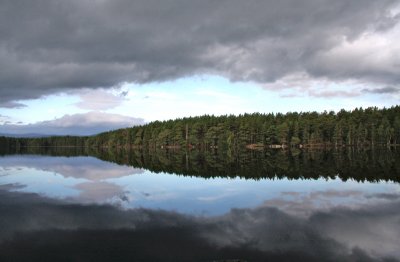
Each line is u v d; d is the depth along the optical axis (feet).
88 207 74.13
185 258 43.86
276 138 403.54
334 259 44.16
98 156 315.58
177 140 460.55
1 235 53.21
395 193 91.56
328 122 405.39
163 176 135.44
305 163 190.29
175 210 71.36
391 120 403.13
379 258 44.70
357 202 79.56
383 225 59.57
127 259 43.39
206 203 78.84
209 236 52.95
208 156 280.10
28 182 117.08
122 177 132.16
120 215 66.54
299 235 53.78
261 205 76.43
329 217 65.00
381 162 185.57
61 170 162.40
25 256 44.45
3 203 78.54
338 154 264.93
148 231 55.47
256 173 142.82
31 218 63.93
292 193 92.32
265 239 51.67
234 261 40.14
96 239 51.29
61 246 48.11
